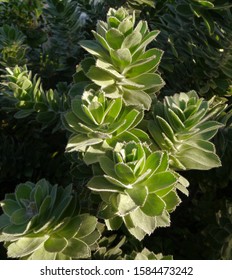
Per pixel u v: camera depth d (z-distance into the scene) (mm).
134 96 215
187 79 321
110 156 199
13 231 201
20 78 299
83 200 249
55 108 300
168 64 308
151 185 197
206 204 312
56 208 217
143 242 301
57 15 401
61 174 329
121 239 275
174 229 315
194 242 304
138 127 226
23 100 297
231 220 280
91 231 215
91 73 212
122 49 199
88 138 204
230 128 266
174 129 212
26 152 331
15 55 390
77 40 413
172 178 195
